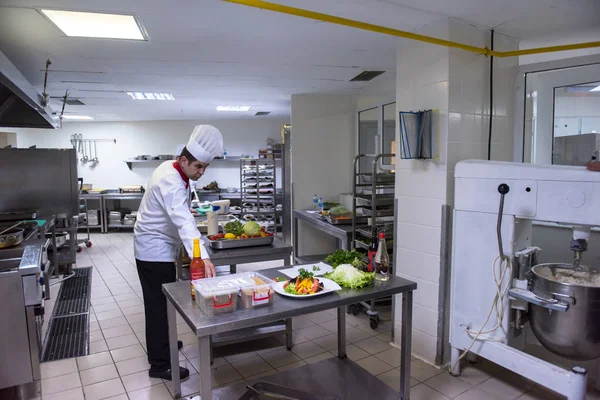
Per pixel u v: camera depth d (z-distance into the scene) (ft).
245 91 15.99
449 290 8.68
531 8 7.59
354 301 6.13
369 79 13.96
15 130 25.49
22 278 7.60
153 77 13.32
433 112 8.45
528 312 7.32
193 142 7.63
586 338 6.36
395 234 9.75
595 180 6.14
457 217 8.05
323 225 13.47
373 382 8.03
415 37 7.73
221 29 8.71
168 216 7.92
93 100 17.99
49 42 9.49
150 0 7.14
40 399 7.83
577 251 6.95
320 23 8.38
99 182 27.45
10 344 7.63
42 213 16.28
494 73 8.96
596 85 8.95
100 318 11.84
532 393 7.86
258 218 23.66
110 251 20.72
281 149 22.91
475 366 8.87
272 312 5.46
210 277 6.42
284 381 8.10
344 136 17.39
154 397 7.87
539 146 9.48
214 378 8.55
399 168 9.53
